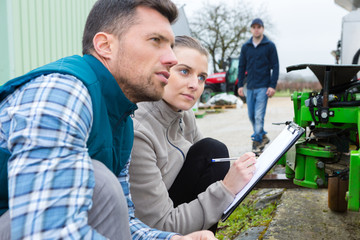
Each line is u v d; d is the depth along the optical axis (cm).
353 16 426
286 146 108
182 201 145
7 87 70
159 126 136
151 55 83
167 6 84
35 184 58
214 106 1346
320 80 183
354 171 130
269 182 285
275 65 470
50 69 72
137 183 121
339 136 180
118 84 86
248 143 536
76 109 67
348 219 217
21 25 344
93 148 78
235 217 236
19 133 61
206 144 146
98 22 84
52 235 56
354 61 404
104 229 73
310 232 201
